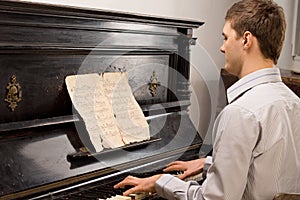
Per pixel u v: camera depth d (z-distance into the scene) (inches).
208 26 143.9
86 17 78.0
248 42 60.7
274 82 61.7
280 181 59.9
